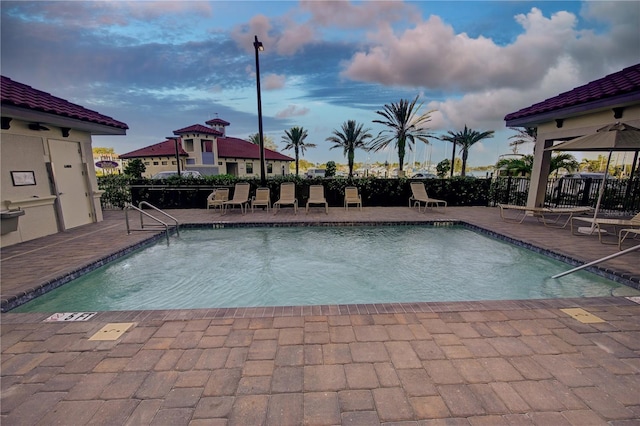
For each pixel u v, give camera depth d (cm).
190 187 1086
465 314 286
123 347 235
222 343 240
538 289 417
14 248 538
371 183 1141
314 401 179
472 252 597
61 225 682
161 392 187
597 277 425
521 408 174
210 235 733
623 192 970
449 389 189
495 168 1777
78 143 744
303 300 395
